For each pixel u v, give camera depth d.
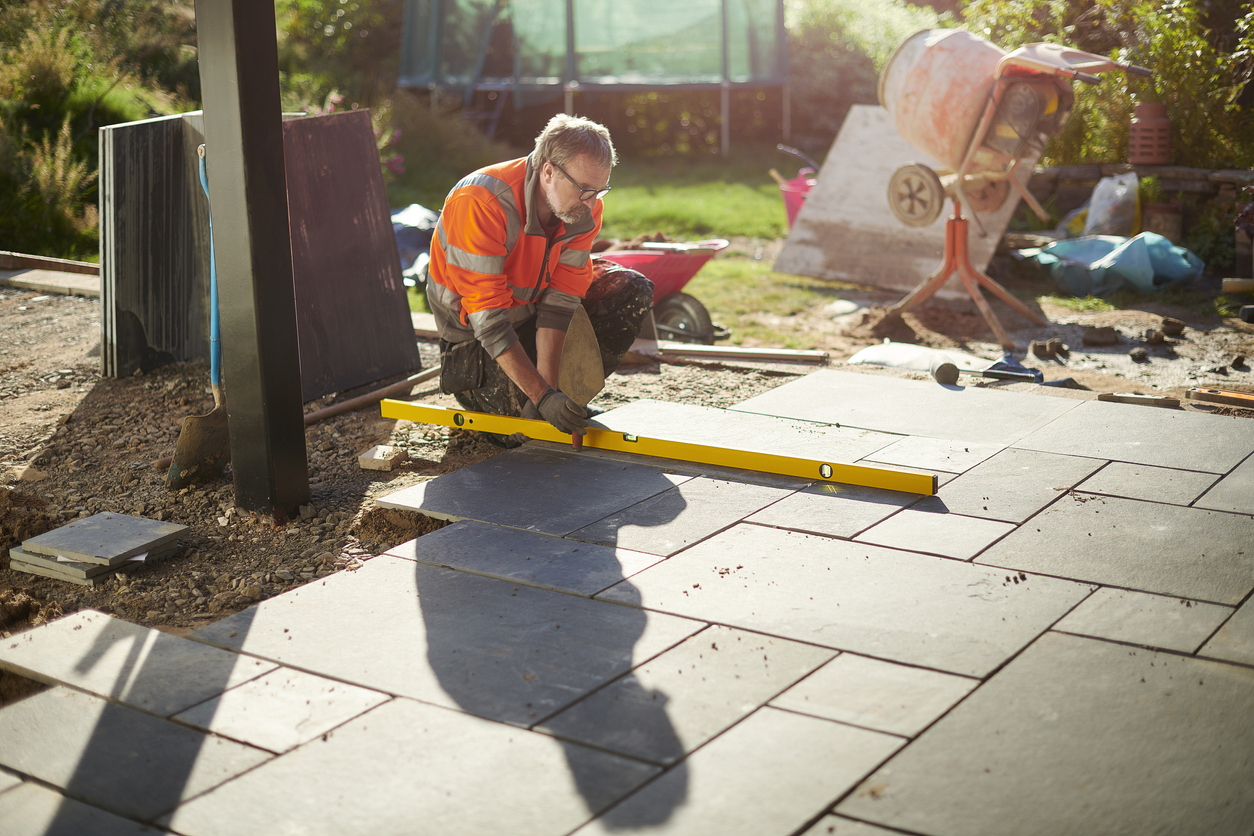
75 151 9.98
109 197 5.29
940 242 9.03
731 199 14.28
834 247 9.56
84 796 2.14
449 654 2.65
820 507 3.54
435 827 2.00
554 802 2.06
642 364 5.77
